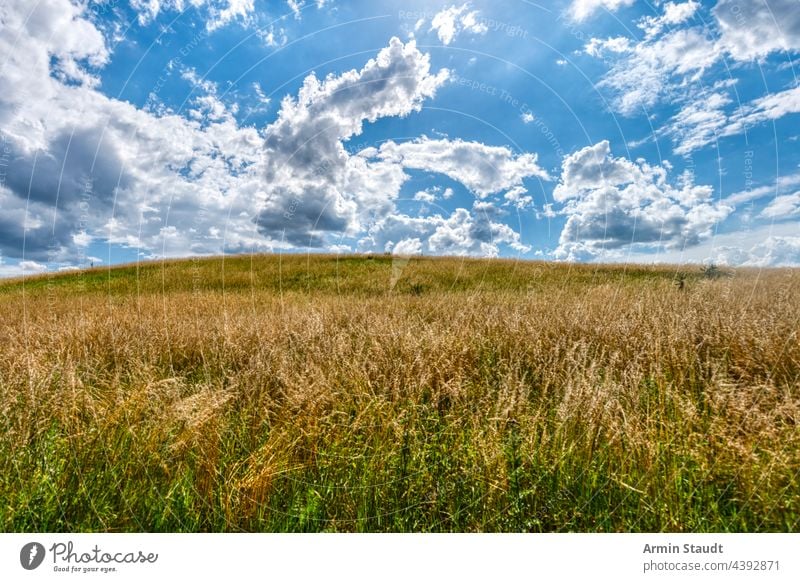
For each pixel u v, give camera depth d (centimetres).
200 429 274
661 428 268
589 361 377
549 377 344
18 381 339
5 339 501
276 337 471
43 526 235
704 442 255
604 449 255
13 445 269
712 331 411
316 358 397
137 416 295
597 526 233
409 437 274
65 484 249
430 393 336
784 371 333
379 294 1088
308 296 1023
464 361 381
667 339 391
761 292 584
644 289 741
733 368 343
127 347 440
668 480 236
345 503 243
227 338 455
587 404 278
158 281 1529
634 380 317
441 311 657
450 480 248
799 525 222
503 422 275
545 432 262
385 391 324
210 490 244
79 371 384
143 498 245
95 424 288
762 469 232
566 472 247
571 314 511
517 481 244
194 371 412
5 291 1515
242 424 301
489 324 496
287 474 250
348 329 525
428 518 240
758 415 263
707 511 231
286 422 288
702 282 725
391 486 247
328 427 284
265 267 1798
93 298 1045
